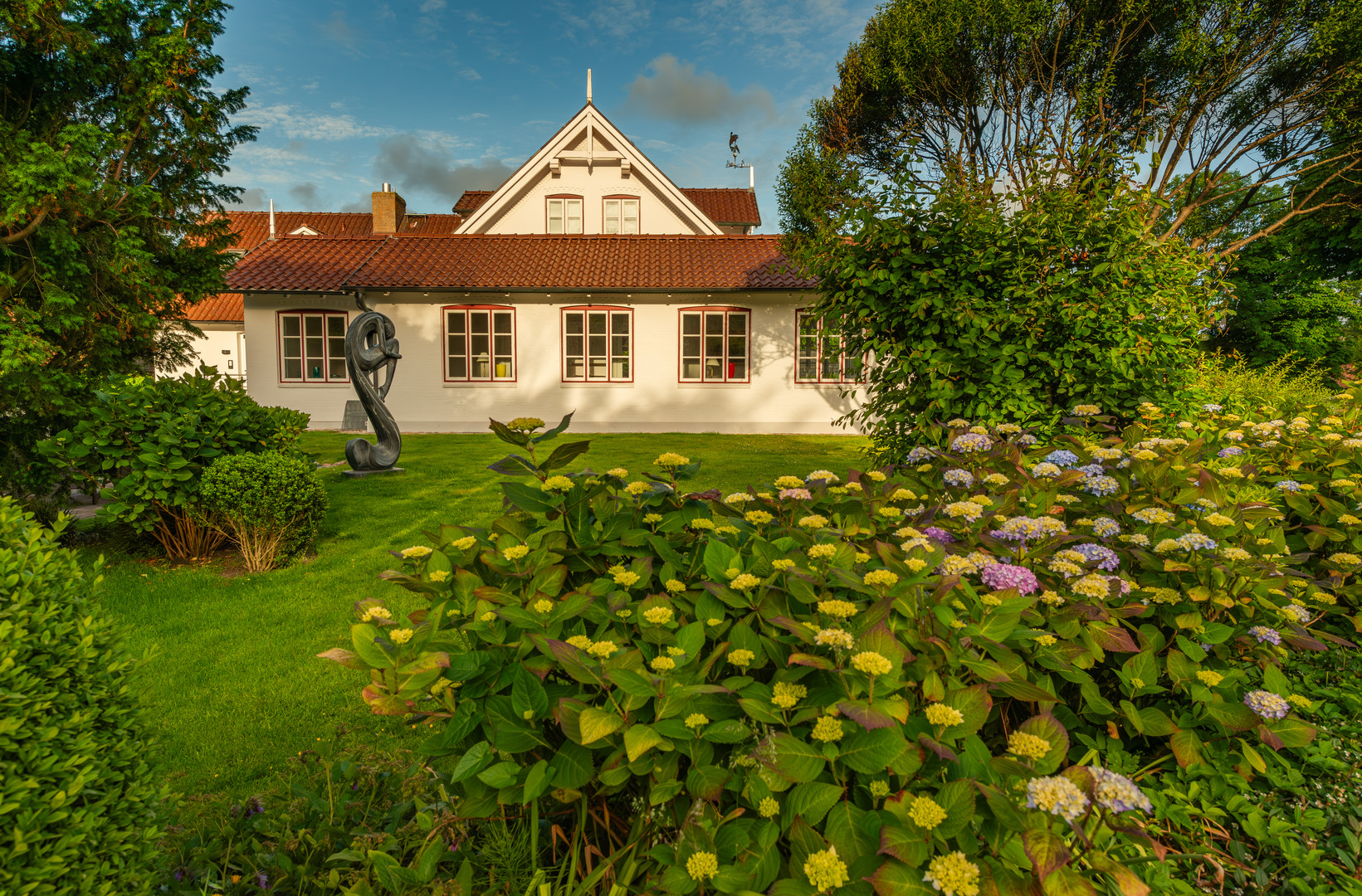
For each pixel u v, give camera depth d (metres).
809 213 15.35
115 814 1.51
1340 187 16.31
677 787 1.40
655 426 16.59
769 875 1.26
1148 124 14.63
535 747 1.61
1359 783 2.09
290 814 2.27
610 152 20.00
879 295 5.20
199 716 3.41
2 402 6.04
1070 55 15.21
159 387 6.25
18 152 8.33
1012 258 4.74
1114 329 4.42
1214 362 6.54
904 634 1.55
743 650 1.52
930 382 4.80
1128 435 3.53
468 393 16.38
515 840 1.78
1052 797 1.14
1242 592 2.23
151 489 5.72
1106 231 4.58
